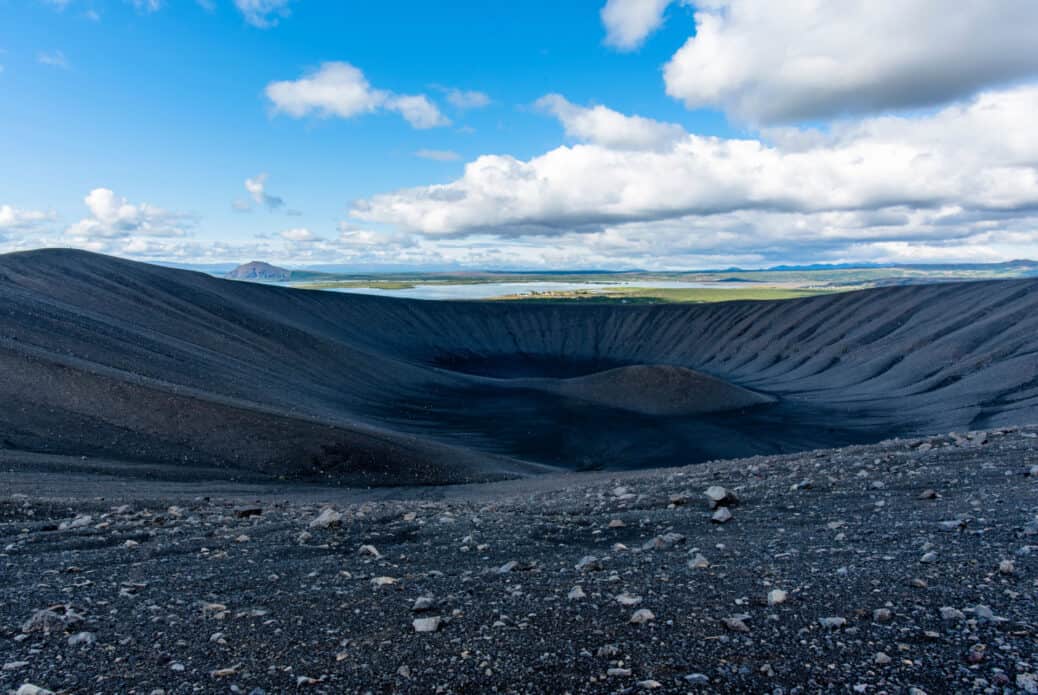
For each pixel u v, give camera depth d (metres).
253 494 27.97
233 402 43.00
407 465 39.53
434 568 10.28
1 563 11.02
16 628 7.28
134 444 34.06
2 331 45.66
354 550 12.19
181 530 14.38
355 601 8.22
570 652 6.13
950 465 15.77
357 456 39.09
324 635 6.94
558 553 11.09
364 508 19.06
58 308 59.66
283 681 5.75
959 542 9.12
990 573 7.50
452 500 26.62
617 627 6.71
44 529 14.54
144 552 11.91
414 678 5.73
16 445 29.84
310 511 18.36
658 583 8.27
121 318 71.50
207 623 7.45
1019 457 15.55
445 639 6.64
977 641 5.69
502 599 7.99
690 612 7.04
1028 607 6.34
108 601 8.49
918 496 13.05
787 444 68.56
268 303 133.00
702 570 8.83
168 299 86.19
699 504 15.09
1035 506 10.70
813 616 6.65
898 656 5.57
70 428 33.47
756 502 14.44
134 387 39.16
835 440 69.81
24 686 5.37
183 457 34.16
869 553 9.05
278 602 8.32
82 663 6.21
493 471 42.53
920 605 6.71
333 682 5.70
